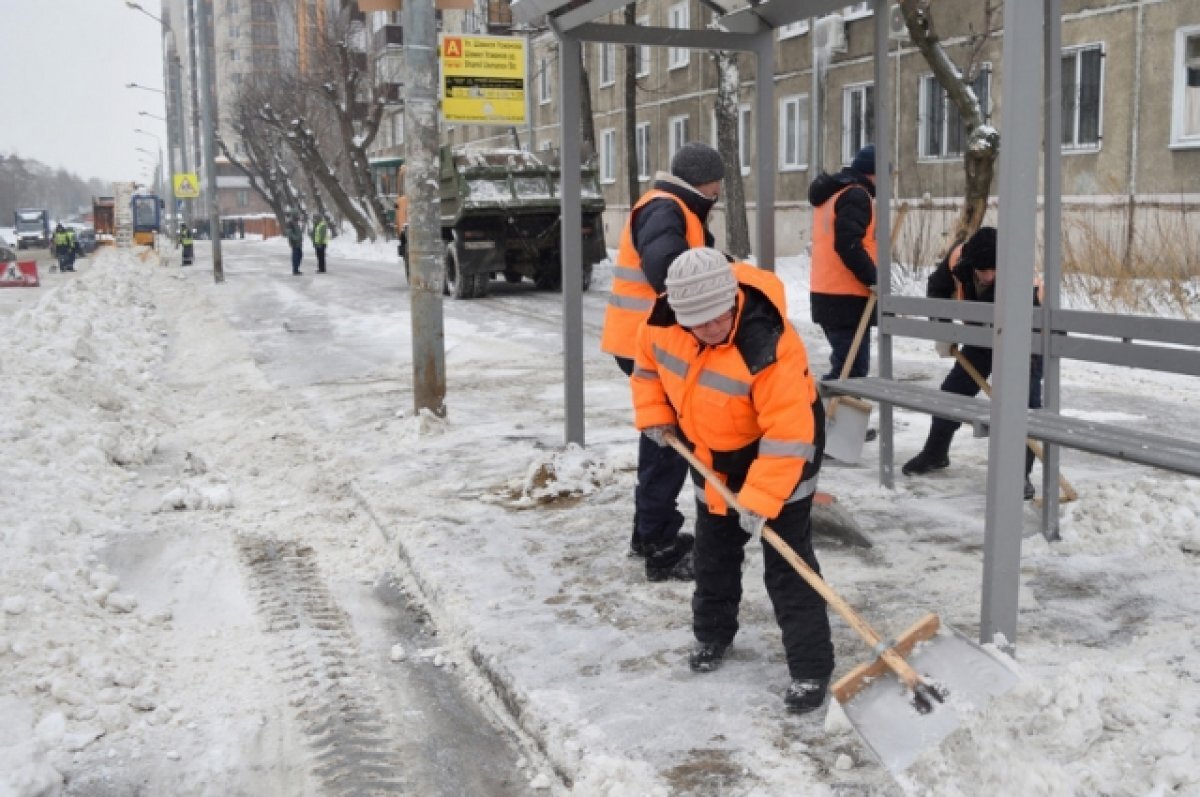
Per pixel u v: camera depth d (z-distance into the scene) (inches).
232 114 2519.7
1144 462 148.7
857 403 224.4
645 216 174.4
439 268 311.9
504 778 129.2
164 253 1915.6
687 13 1130.0
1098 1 658.8
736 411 129.3
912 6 547.8
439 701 149.9
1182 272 506.3
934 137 810.8
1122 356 178.1
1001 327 131.6
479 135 1743.4
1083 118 676.7
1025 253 130.6
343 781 129.2
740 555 143.5
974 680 114.5
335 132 2244.1
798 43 975.0
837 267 265.6
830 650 133.6
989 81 751.1
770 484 125.9
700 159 175.2
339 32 1781.5
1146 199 635.5
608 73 1312.7
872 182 262.7
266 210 4247.0
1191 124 623.8
